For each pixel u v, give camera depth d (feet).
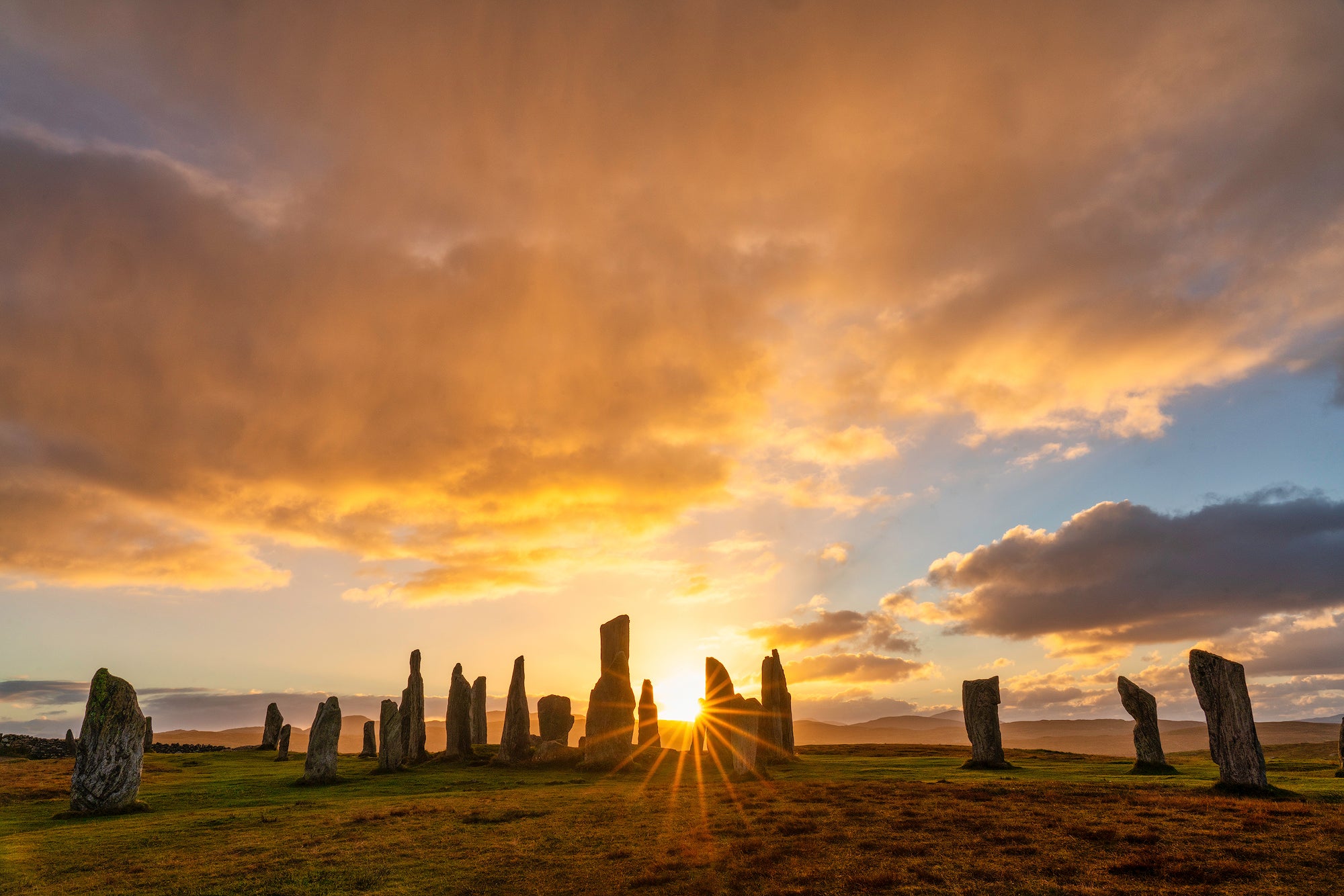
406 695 201.16
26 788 147.43
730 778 148.05
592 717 175.94
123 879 77.36
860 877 66.18
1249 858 68.33
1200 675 114.01
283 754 219.41
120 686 126.21
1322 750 297.12
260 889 71.97
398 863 79.10
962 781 131.13
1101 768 160.45
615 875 71.41
